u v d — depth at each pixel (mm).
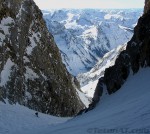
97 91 51375
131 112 23156
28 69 72125
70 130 24656
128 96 35156
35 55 75562
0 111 52500
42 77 74375
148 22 44594
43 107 70438
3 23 67562
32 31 78125
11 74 64938
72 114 83500
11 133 41688
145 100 25406
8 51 66188
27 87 69188
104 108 38531
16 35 70062
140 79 38562
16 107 59438
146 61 40219
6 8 68688
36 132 34594
